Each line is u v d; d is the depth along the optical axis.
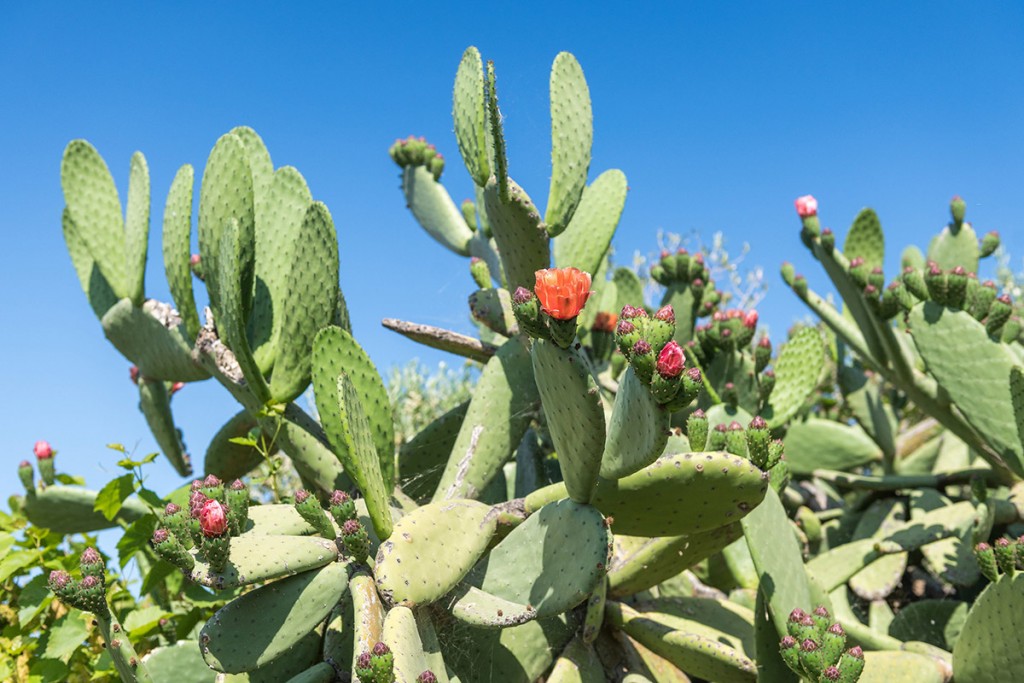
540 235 3.06
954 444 5.89
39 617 3.72
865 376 5.71
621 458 2.66
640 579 3.35
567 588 2.65
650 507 2.90
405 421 7.77
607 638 3.36
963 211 5.29
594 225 3.84
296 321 3.44
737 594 3.97
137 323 4.14
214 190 3.59
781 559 3.15
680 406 2.34
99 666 3.48
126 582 3.95
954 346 4.20
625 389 2.56
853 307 4.84
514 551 2.90
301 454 3.49
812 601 3.42
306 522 3.08
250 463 4.36
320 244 3.41
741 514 2.93
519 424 3.49
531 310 2.50
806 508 5.27
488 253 4.53
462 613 2.80
